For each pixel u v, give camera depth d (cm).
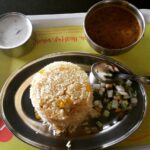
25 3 42
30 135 34
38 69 36
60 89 33
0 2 42
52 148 33
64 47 38
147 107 35
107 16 37
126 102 35
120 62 37
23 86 35
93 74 36
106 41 36
